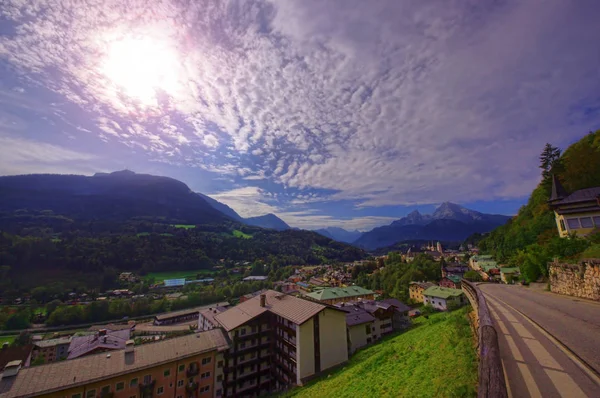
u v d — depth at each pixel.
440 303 94.81
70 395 38.81
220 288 178.62
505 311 23.48
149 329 115.25
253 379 58.19
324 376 48.59
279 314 57.06
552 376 10.23
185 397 48.00
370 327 67.00
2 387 36.09
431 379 16.83
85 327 129.75
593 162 65.44
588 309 21.48
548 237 58.09
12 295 151.50
